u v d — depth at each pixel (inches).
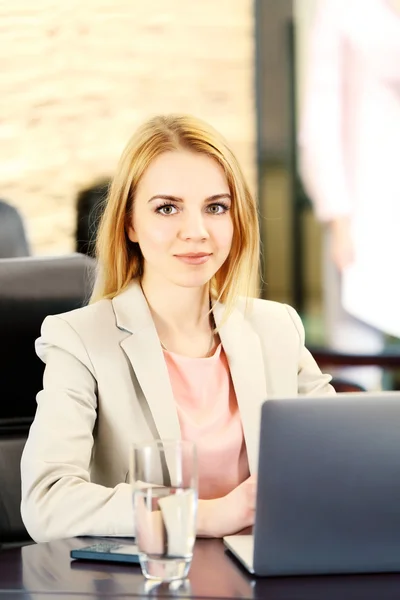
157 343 93.2
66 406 88.6
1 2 237.9
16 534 96.5
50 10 239.8
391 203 249.8
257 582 65.3
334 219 251.6
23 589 64.3
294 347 102.4
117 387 91.3
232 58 249.3
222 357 98.0
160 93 246.1
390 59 247.9
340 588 64.2
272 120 251.1
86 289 102.6
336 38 248.8
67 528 79.4
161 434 89.7
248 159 251.8
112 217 95.6
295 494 65.5
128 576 66.9
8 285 99.8
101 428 91.9
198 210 90.4
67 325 93.3
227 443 93.0
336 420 65.8
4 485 96.9
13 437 99.0
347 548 66.7
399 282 250.7
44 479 83.0
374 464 66.2
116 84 243.6
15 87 239.8
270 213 252.4
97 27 241.8
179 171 90.4
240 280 98.5
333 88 249.9
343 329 251.3
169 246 90.7
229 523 77.1
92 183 223.9
